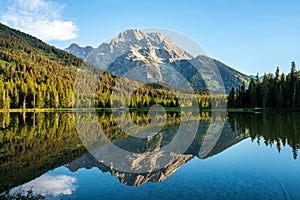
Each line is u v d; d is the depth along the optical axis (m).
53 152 16.25
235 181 10.02
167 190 9.09
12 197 8.33
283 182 10.02
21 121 38.03
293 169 11.56
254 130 25.31
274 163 12.53
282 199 8.56
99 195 8.98
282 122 32.59
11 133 25.16
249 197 8.67
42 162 13.80
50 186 10.09
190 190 9.12
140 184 9.64
